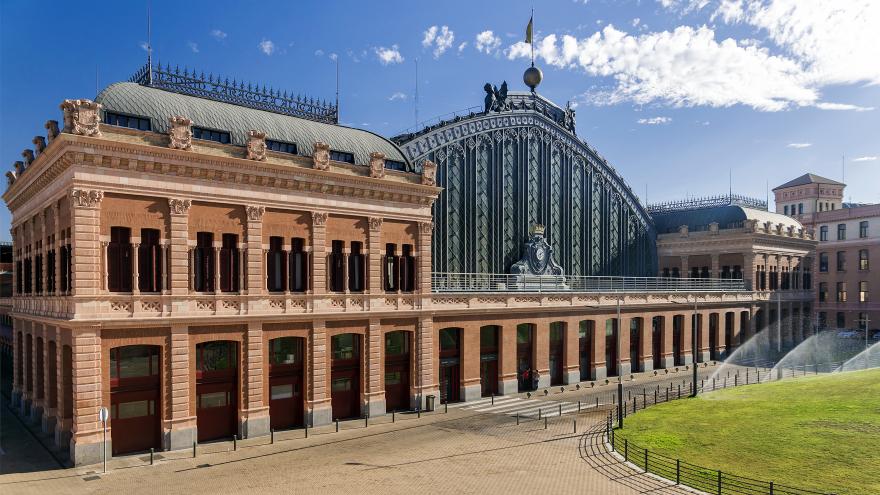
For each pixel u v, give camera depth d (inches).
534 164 2492.6
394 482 1047.0
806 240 3511.3
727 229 3102.9
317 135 1614.2
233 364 1371.8
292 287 1469.0
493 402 1804.9
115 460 1180.5
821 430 1229.7
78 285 1144.8
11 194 1679.4
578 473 1079.0
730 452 1146.0
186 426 1268.5
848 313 3622.0
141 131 1229.1
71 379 1259.2
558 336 2187.5
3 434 1396.4
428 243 1745.8
